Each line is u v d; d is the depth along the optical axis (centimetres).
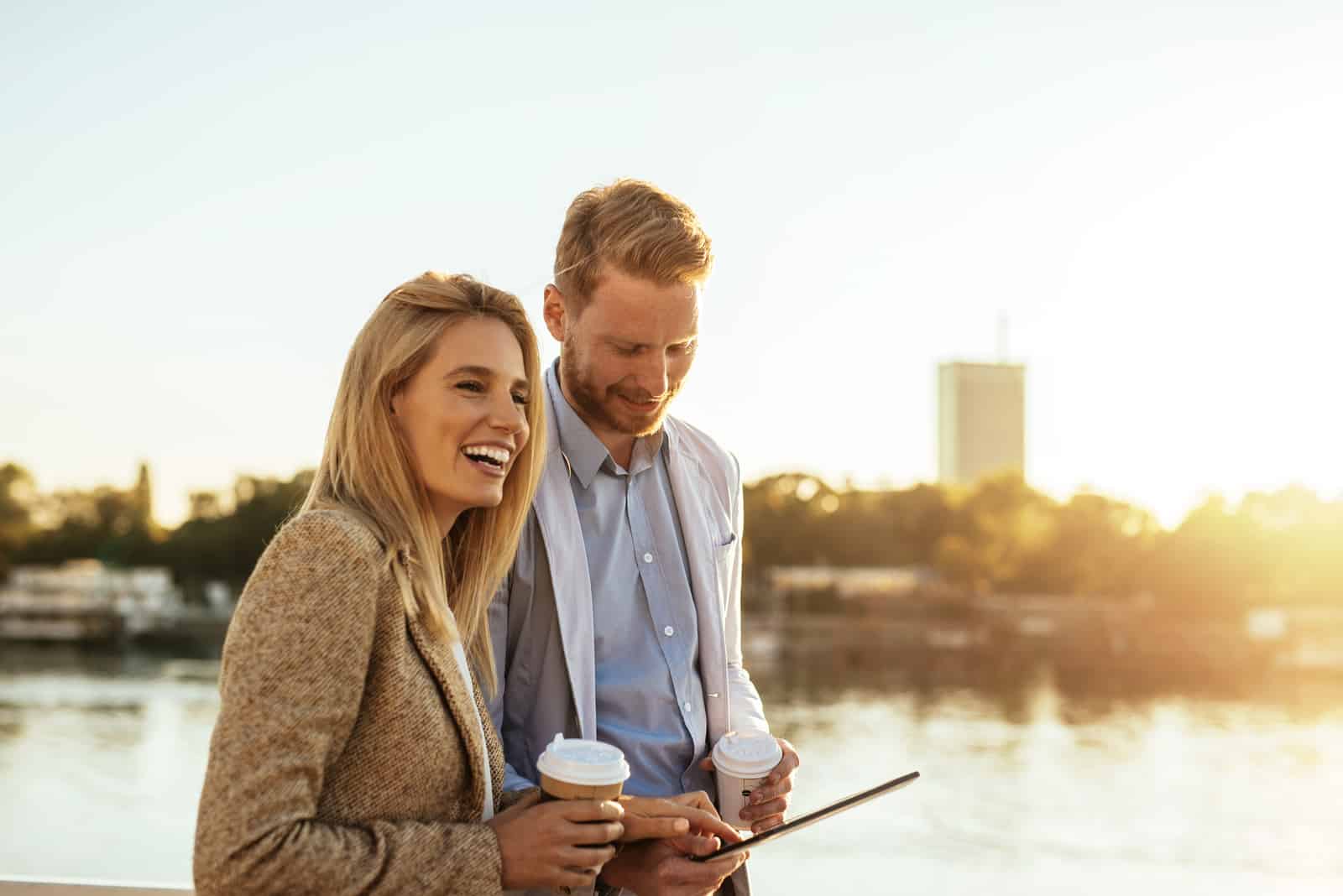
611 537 258
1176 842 4866
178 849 4438
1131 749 7144
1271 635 11862
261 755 158
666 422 271
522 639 248
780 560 12962
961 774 6228
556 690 246
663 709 254
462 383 188
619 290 243
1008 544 12738
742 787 242
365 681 172
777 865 4328
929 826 5062
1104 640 12100
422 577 180
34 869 4031
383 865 163
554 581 244
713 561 267
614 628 254
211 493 13000
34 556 12988
